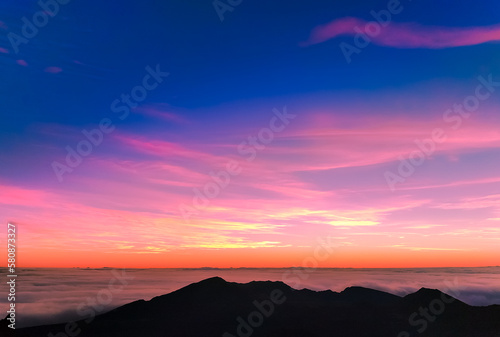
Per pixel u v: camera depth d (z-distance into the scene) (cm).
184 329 10275
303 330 9900
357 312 11300
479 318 10119
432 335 9612
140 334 10112
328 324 10438
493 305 10719
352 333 9862
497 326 9588
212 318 10894
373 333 9844
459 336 9400
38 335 10125
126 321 11069
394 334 9775
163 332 10144
